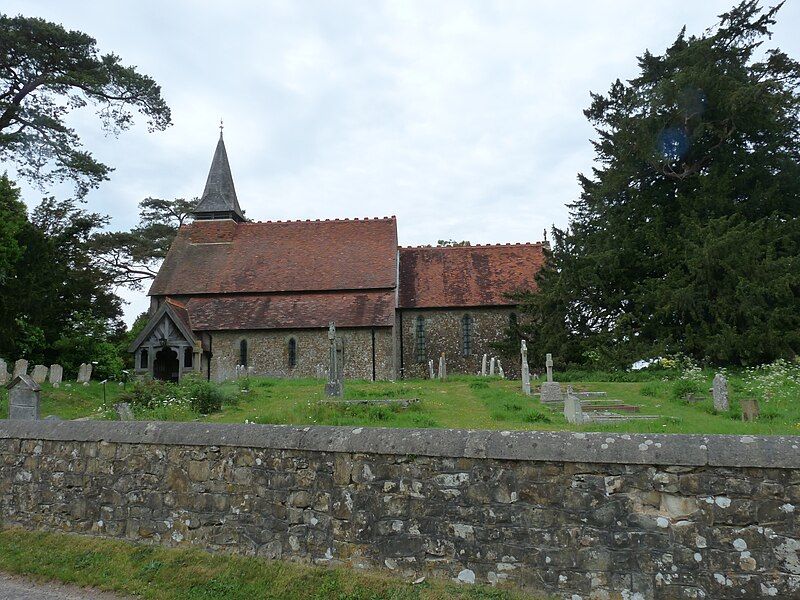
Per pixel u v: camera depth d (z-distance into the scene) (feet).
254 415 47.50
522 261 118.21
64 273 94.84
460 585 15.92
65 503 21.75
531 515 15.72
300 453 18.34
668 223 94.02
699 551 14.30
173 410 46.78
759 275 75.41
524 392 63.72
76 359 90.27
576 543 15.24
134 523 20.43
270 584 16.96
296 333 100.37
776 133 88.58
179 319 92.53
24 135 79.25
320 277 109.70
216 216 122.83
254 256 115.44
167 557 18.93
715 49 88.69
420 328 111.96
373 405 48.44
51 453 22.34
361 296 105.60
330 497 17.76
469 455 16.39
